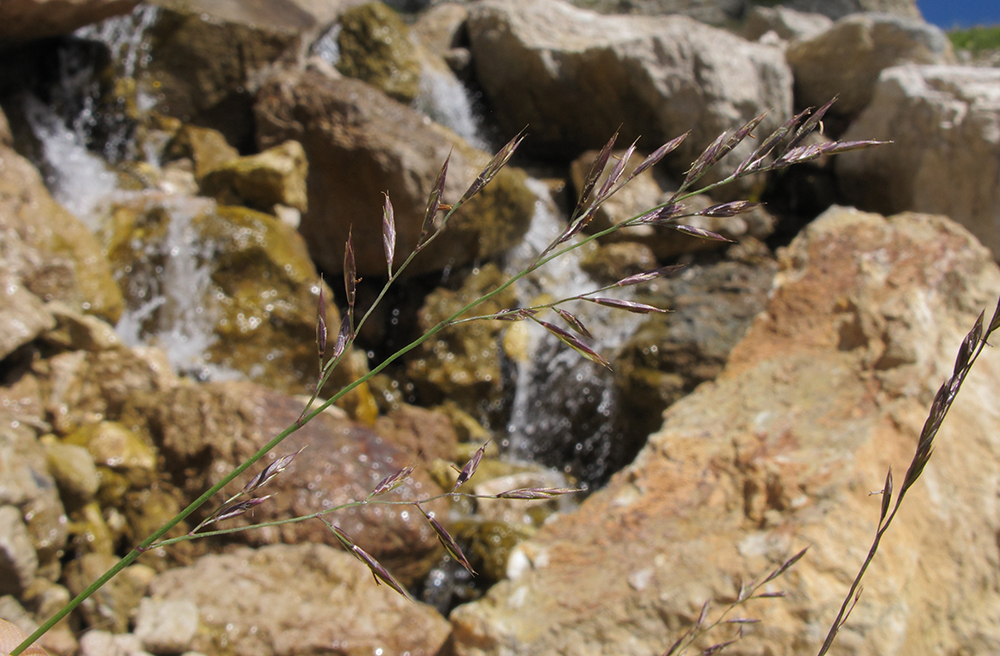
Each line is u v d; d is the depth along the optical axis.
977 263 0.53
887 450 0.44
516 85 1.58
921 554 0.40
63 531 0.55
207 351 0.88
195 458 0.67
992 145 1.17
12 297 0.68
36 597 0.51
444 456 0.97
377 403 1.05
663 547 0.42
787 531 0.40
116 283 0.84
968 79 1.27
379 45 1.45
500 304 1.16
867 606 0.36
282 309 0.92
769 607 0.37
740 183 1.37
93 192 0.96
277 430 0.70
